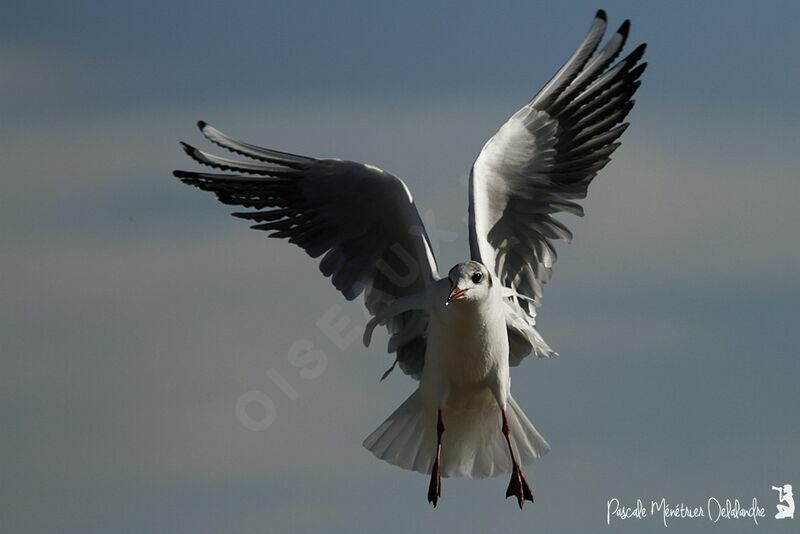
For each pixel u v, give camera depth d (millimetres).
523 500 11453
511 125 12406
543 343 12055
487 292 10688
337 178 12102
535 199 12523
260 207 12711
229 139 12508
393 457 12086
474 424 11953
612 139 13133
